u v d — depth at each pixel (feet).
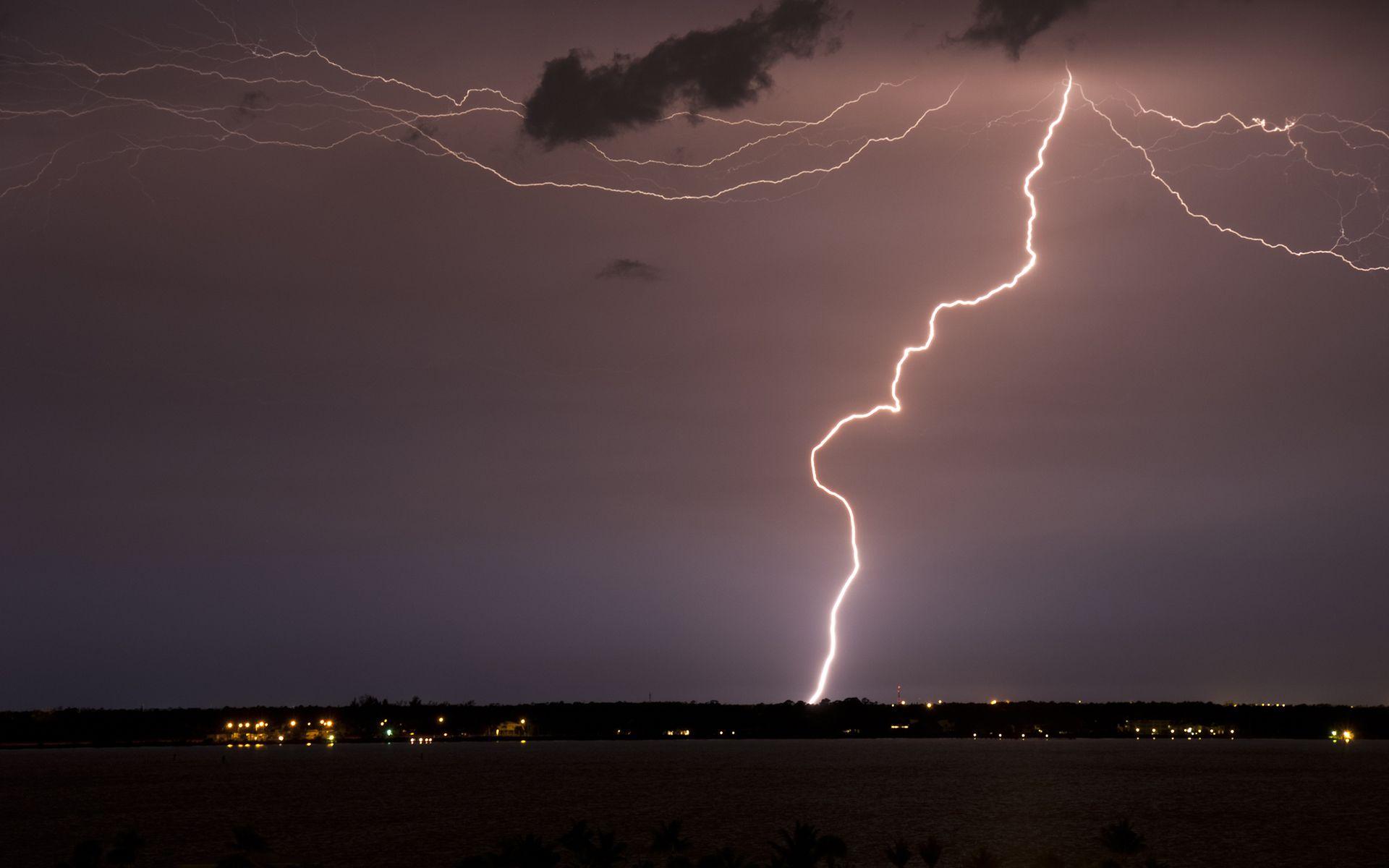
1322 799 361.51
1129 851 150.92
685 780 469.57
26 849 251.80
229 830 283.79
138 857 231.30
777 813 312.71
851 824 282.56
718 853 139.54
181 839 265.54
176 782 483.51
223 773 564.71
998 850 231.71
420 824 290.15
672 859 144.15
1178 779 471.62
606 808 331.98
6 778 521.24
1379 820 296.71
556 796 380.78
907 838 249.96
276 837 265.13
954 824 282.56
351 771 573.33
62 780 499.92
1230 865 218.79
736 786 434.30
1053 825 279.49
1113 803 346.54
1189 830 271.90
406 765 652.07
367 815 316.40
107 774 557.33
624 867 204.03
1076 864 155.63
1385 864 221.05
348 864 221.87
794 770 566.77
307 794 400.67
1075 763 636.89
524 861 142.10
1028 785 436.35
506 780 483.10
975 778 479.41
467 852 237.45
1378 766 595.88
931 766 601.62
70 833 281.13
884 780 468.75
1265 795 380.78
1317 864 220.43
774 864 134.10
